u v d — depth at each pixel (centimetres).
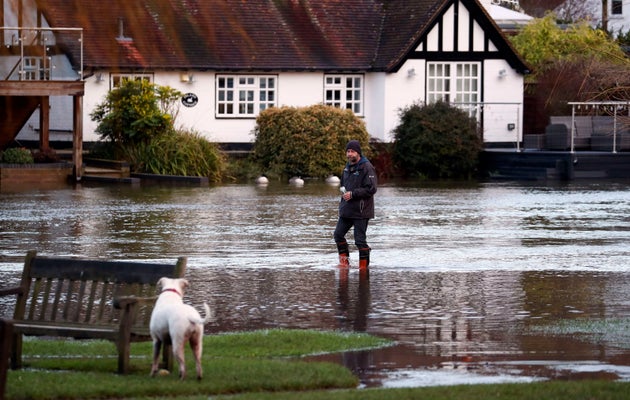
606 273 2592
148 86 5512
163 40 6009
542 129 6725
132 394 1398
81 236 3241
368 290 2345
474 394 1371
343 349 1739
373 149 6131
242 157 6025
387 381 1519
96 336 1534
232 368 1545
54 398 1375
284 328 1945
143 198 4512
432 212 4031
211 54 6106
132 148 5531
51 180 5238
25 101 5334
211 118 6162
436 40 6494
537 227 3550
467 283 2442
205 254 2878
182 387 1417
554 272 2606
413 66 6450
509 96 6631
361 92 6512
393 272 2595
